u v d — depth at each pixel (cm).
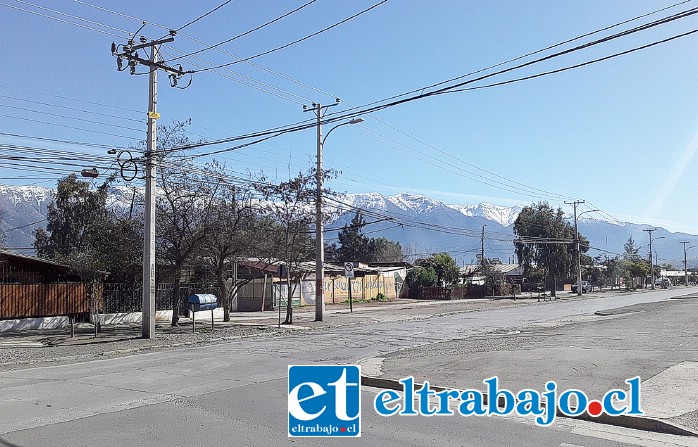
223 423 930
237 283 3391
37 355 1908
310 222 3141
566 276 8038
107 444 805
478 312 4150
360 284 5641
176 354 1916
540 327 2745
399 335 2480
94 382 1338
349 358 1728
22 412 1013
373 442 827
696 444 834
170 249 2877
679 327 2494
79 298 2816
